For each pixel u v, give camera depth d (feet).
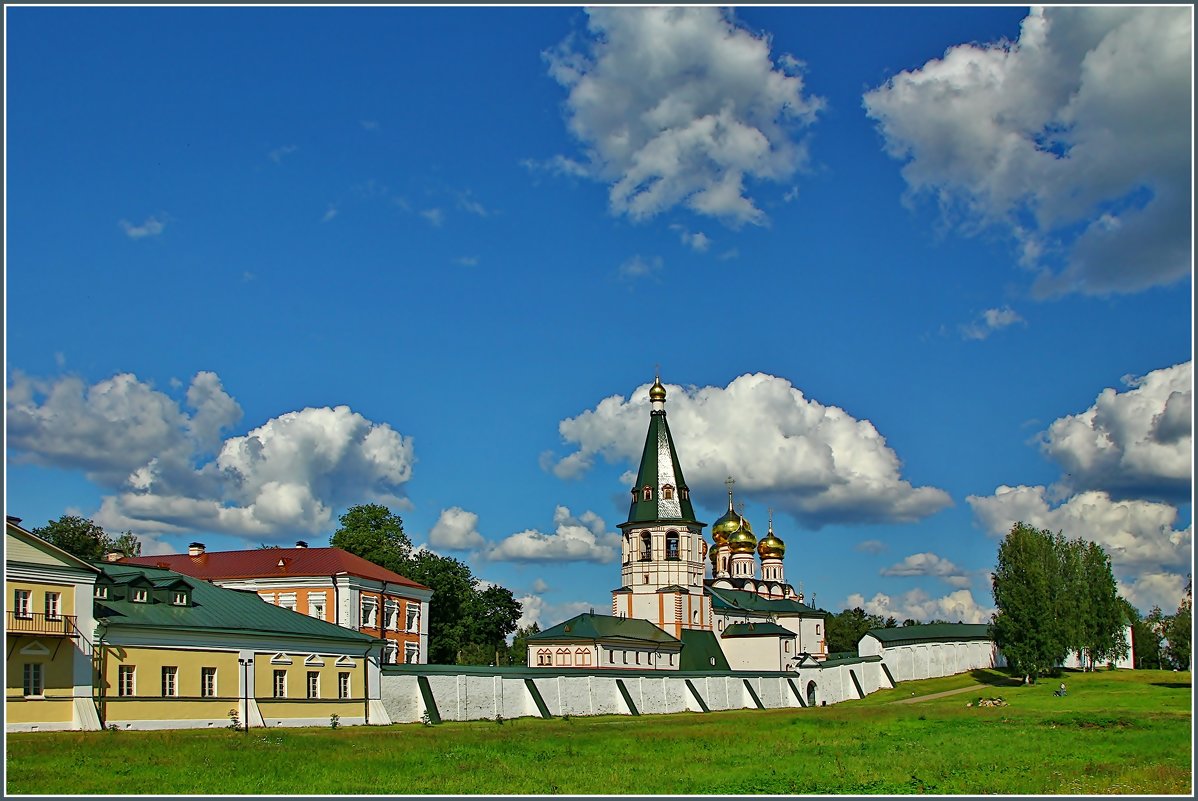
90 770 148.15
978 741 220.64
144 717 209.46
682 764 174.09
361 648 260.21
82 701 198.90
